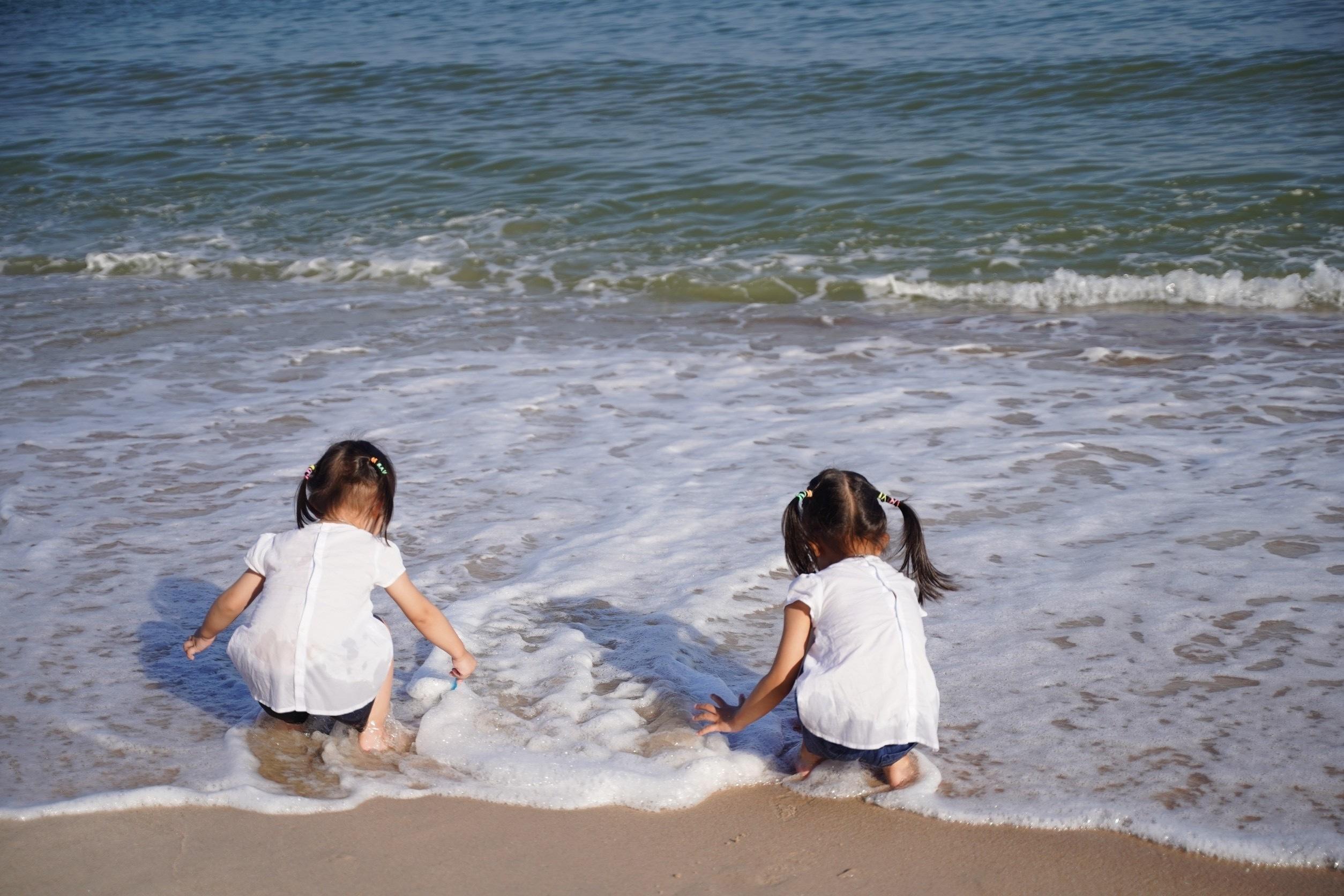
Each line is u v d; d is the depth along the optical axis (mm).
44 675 3814
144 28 26359
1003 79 16719
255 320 9391
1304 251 10297
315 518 3697
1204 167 12617
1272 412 6652
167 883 2752
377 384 7578
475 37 22500
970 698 3656
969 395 7191
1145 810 2986
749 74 18094
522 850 2916
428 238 12086
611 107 16969
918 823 3004
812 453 6188
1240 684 3662
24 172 15070
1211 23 18859
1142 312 9344
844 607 3160
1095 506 5312
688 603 4387
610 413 6969
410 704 3703
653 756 3332
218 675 3861
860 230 11664
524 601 4430
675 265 11031
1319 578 4418
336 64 20453
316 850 2898
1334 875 2727
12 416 6918
